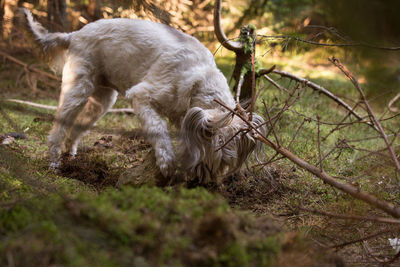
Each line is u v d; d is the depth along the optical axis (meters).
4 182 3.16
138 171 3.82
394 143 5.53
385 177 4.57
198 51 4.05
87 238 2.20
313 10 5.11
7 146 4.84
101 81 4.60
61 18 7.66
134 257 2.16
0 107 4.86
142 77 4.14
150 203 2.55
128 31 4.24
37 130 5.69
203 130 3.36
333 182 3.17
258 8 9.28
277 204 3.99
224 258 2.19
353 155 5.21
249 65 4.80
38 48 4.98
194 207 2.54
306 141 5.36
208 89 3.81
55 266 2.04
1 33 7.58
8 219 2.40
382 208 2.91
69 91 4.44
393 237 3.34
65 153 4.63
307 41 4.29
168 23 5.23
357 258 2.98
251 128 3.43
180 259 2.18
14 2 6.64
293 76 5.33
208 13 9.29
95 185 4.09
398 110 6.29
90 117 4.96
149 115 3.90
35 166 4.36
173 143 4.11
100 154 4.96
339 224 3.34
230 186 4.13
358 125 6.36
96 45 4.39
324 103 7.05
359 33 2.54
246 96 5.07
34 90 7.45
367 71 3.20
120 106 7.04
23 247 2.10
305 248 2.57
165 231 2.30
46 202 2.57
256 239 2.36
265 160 4.07
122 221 2.30
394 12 2.37
